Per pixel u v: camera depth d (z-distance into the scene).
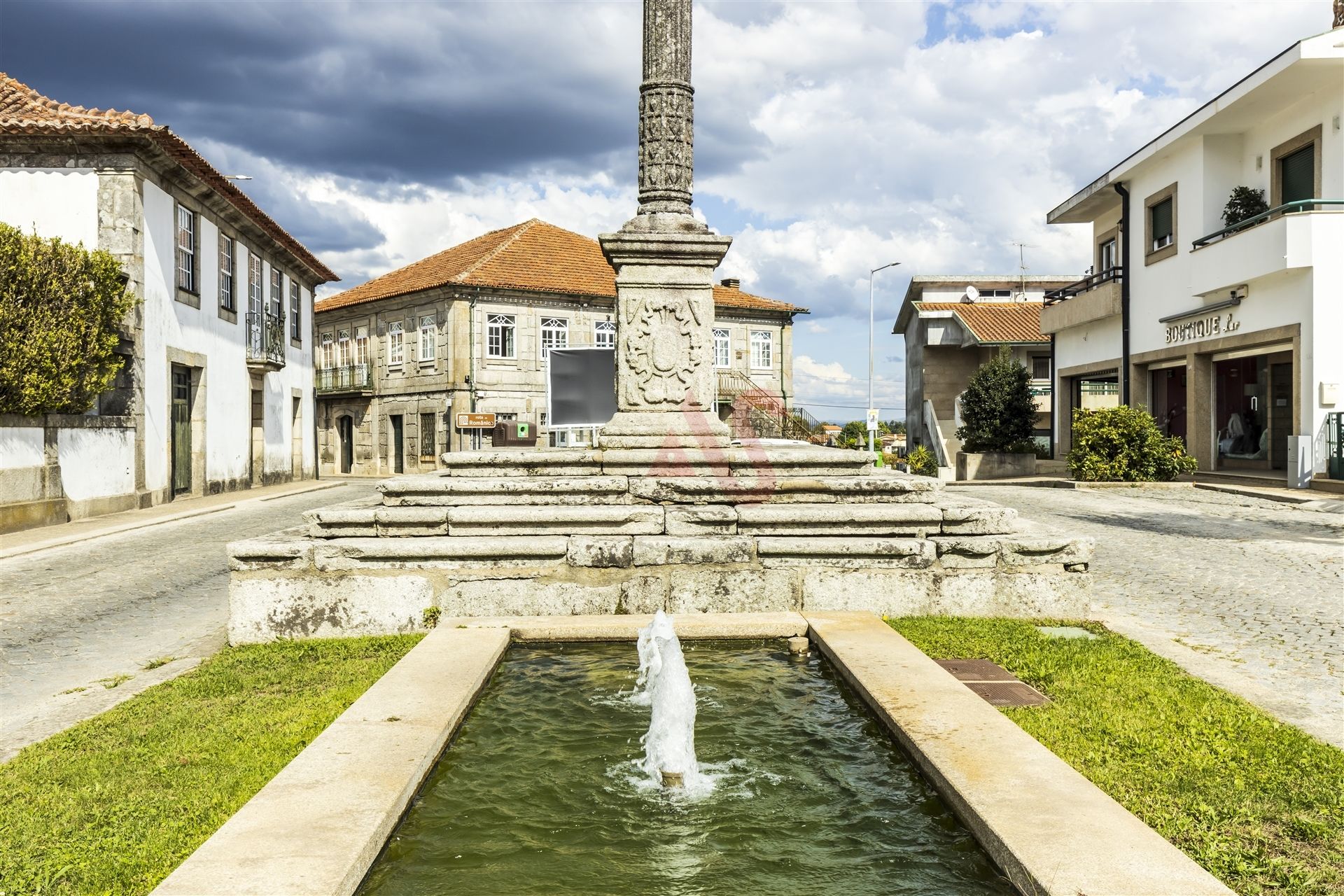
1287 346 16.64
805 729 4.22
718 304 37.84
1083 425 19.41
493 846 3.08
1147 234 21.64
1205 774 3.55
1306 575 8.34
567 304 34.88
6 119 16.53
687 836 3.16
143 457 17.22
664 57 7.76
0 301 13.92
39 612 7.68
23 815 3.33
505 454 7.43
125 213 16.98
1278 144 17.78
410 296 35.00
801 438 30.44
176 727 4.30
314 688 4.91
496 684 4.93
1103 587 7.87
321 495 22.84
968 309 34.34
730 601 6.25
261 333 25.33
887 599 6.30
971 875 2.85
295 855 2.70
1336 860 2.87
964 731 3.77
